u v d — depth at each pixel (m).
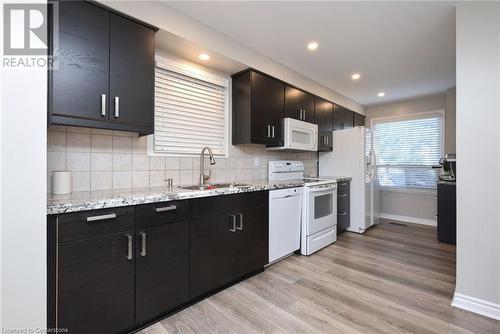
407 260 2.63
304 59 2.80
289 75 3.05
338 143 3.96
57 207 1.14
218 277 1.92
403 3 1.80
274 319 1.61
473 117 1.68
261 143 2.71
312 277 2.22
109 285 1.33
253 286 2.05
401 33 2.23
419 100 4.39
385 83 3.60
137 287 1.45
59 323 1.17
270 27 2.14
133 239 1.43
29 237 1.03
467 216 1.72
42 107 1.07
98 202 1.27
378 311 1.70
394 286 2.05
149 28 1.76
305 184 2.78
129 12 1.63
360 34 2.25
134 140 1.99
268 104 2.77
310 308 1.74
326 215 3.11
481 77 1.65
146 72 1.74
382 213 4.79
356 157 3.77
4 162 0.98
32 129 1.04
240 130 2.70
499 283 1.61
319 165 4.20
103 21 1.53
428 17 1.97
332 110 3.94
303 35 2.28
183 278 1.68
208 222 1.84
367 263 2.55
